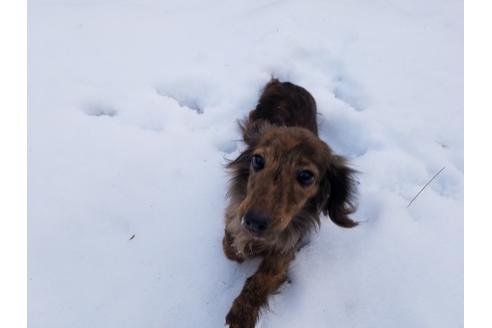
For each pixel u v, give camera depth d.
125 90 0.68
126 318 0.46
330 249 0.52
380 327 0.47
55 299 0.47
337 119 0.69
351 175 0.48
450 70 0.77
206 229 0.53
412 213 0.57
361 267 0.51
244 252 0.48
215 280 0.49
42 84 0.67
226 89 0.69
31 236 0.51
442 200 0.58
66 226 0.52
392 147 0.64
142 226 0.53
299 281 0.49
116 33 0.78
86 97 0.66
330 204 0.48
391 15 0.88
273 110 0.61
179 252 0.51
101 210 0.54
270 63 0.74
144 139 0.61
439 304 0.49
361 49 0.80
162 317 0.46
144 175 0.57
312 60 0.77
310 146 0.43
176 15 0.84
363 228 0.55
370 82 0.74
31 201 0.53
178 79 0.71
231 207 0.48
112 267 0.49
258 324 0.45
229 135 0.64
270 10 0.86
